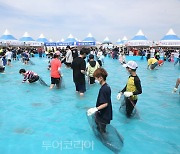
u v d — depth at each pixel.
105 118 4.55
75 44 39.91
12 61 25.00
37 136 5.00
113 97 8.60
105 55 35.91
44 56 36.00
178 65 23.80
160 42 35.38
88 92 9.26
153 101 8.14
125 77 13.99
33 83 10.99
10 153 4.26
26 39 40.50
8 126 5.55
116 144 4.55
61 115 6.42
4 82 11.29
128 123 5.84
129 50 38.44
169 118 6.32
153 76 14.88
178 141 4.86
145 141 4.82
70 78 12.95
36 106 7.27
